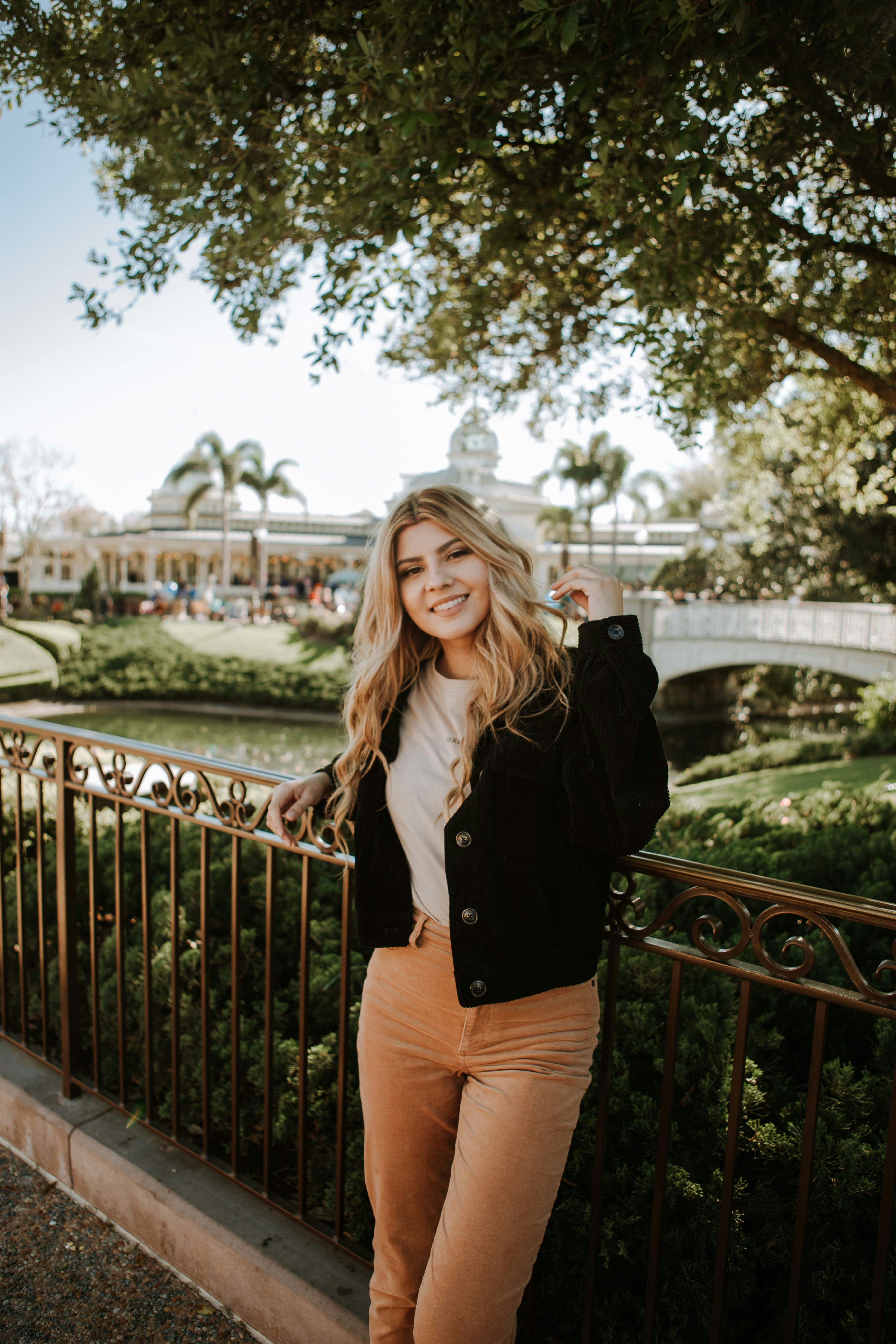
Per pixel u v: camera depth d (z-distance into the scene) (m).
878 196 3.44
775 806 5.06
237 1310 1.94
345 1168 1.97
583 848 1.32
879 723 13.11
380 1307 1.48
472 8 2.42
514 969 1.30
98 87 2.94
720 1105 1.79
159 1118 2.44
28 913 3.24
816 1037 1.30
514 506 53.59
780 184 3.14
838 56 2.42
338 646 27.36
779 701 23.61
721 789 8.87
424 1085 1.42
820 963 2.41
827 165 3.47
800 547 20.28
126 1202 2.21
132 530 56.66
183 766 2.17
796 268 4.48
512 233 3.92
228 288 3.76
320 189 2.93
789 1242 1.62
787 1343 1.40
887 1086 1.85
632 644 1.30
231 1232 1.98
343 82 3.04
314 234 3.22
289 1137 2.31
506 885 1.32
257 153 3.19
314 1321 1.76
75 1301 1.99
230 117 2.93
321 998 2.44
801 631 19.48
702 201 3.12
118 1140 2.34
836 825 4.21
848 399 6.96
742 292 4.00
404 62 2.72
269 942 2.02
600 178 2.78
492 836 1.32
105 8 3.01
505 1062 1.33
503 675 1.39
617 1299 1.71
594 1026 1.39
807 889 1.29
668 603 22.16
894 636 17.03
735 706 24.59
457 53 2.43
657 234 2.74
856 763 10.22
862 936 2.60
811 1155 1.34
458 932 1.32
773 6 2.42
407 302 4.98
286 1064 2.32
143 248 3.33
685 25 2.21
